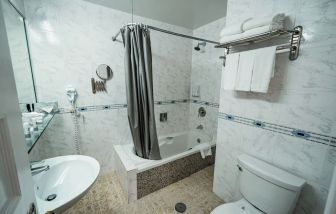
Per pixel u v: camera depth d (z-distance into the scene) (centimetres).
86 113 207
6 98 42
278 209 114
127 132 240
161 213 165
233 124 162
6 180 43
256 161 137
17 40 139
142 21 227
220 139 177
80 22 187
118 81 222
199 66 276
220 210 122
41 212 73
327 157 106
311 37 106
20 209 46
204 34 259
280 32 111
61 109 190
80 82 197
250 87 131
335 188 45
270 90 130
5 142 42
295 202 110
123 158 194
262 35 119
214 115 260
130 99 185
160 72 259
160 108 272
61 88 187
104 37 204
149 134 197
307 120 113
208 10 208
